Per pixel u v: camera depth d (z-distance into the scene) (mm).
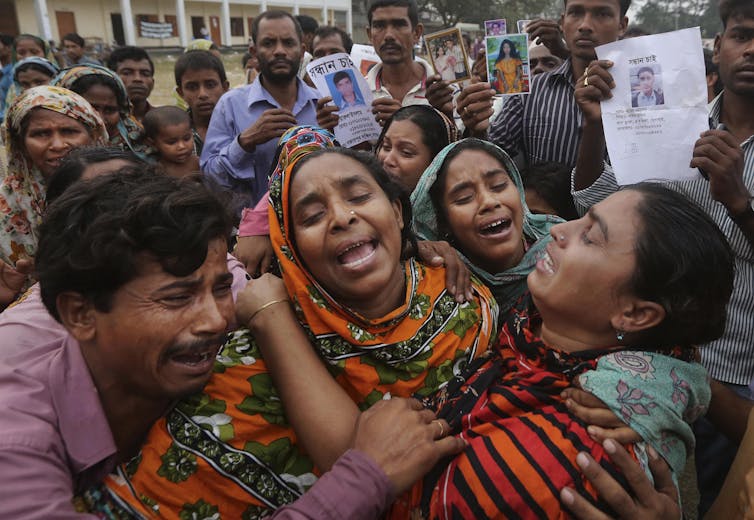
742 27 2074
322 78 2982
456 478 1079
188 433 1135
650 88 1960
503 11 27406
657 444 1064
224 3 31172
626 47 1986
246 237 2008
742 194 1875
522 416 1126
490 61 2598
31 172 2490
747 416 1545
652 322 1131
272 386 1235
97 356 1041
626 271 1110
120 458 1177
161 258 944
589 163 2318
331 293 1312
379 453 1037
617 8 2816
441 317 1356
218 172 3314
